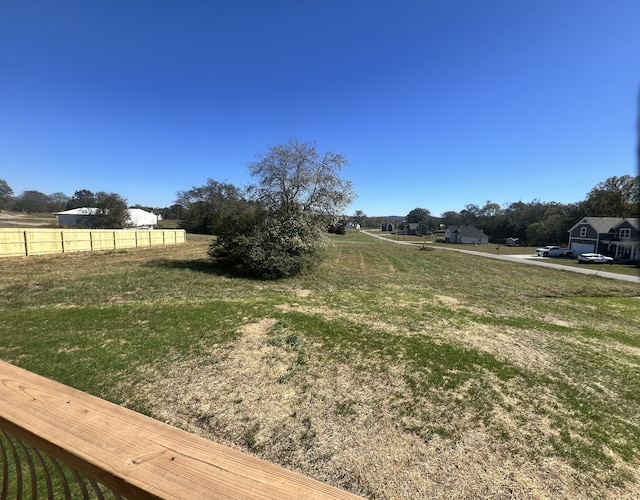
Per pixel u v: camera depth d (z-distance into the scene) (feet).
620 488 9.01
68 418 3.00
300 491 2.30
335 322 23.04
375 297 33.47
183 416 11.85
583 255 96.63
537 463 9.93
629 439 11.28
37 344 17.29
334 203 46.85
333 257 78.33
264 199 46.60
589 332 24.79
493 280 54.08
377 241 174.29
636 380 16.05
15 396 3.33
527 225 195.52
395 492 8.72
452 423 11.85
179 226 189.06
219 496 2.26
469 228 211.00
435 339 20.34
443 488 8.87
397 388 14.20
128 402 12.57
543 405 13.28
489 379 15.29
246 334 19.92
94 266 47.73
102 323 21.18
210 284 37.14
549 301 37.78
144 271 44.11
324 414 12.19
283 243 43.80
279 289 36.55
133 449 2.64
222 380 14.44
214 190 170.19
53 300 27.45
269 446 10.43
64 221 148.25
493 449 10.52
